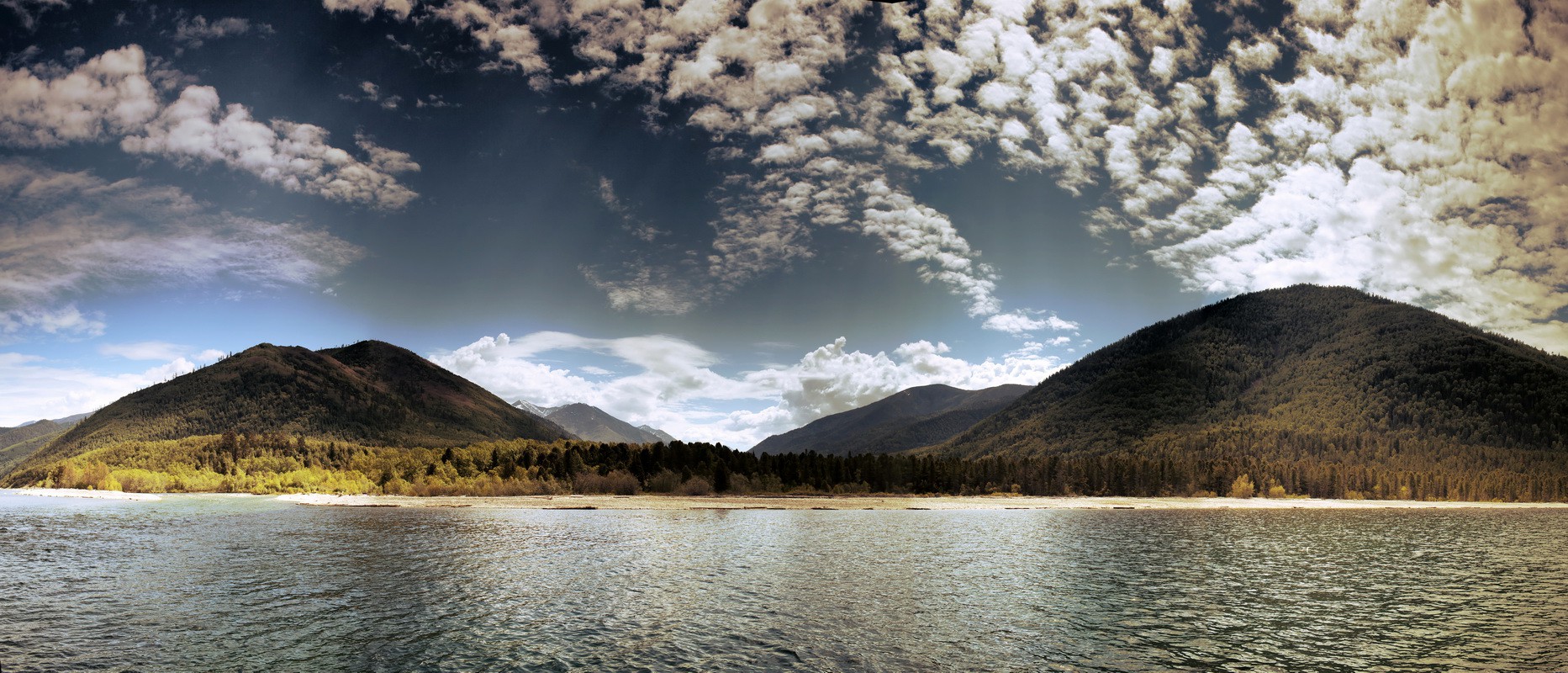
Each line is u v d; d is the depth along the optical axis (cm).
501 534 9906
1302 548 9181
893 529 11456
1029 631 4319
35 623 4397
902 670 3484
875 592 5519
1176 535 11044
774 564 7019
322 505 17375
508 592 5409
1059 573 6681
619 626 4328
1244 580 6372
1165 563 7556
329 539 9075
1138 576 6538
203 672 3441
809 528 11400
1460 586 6159
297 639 4022
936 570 6794
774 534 10269
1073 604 5169
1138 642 4109
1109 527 12425
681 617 4584
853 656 3719
